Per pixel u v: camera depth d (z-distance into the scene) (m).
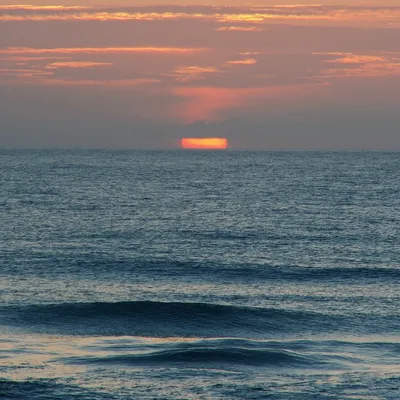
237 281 86.25
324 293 78.44
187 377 43.19
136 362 46.50
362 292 79.12
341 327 62.16
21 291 76.88
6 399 38.31
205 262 98.38
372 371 45.56
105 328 61.38
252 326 62.91
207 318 64.19
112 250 109.19
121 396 39.34
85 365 45.56
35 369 44.19
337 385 41.97
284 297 76.00
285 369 45.88
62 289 78.94
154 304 65.69
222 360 47.25
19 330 59.47
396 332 60.34
